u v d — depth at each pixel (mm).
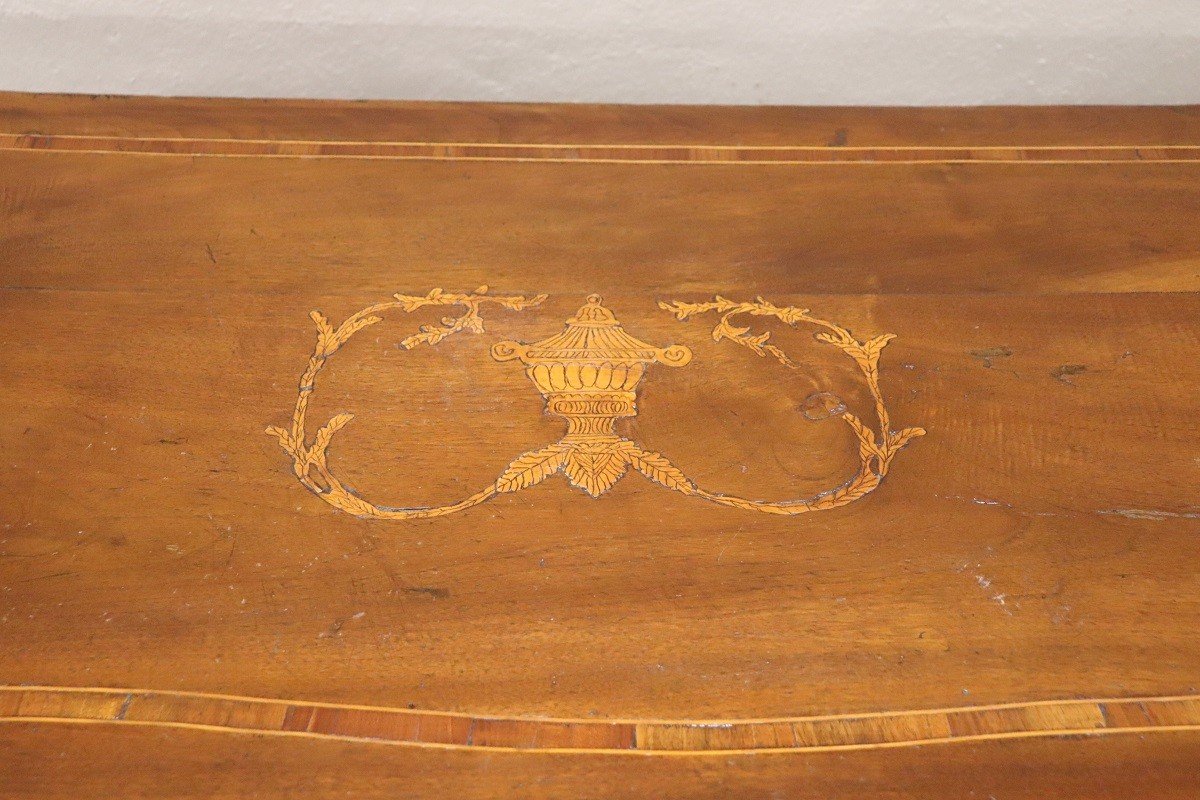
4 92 1375
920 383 1091
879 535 968
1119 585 936
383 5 1322
